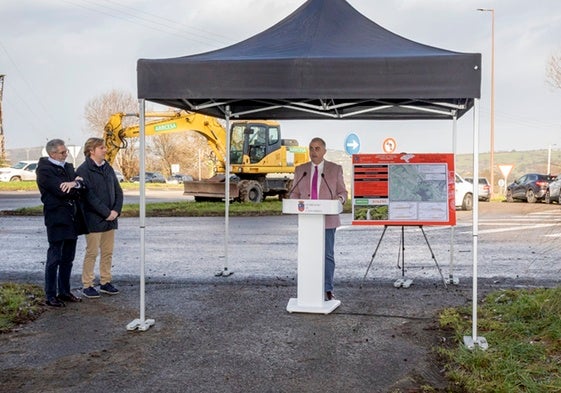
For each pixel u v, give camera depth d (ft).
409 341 18.92
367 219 26.27
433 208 25.96
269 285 27.66
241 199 80.38
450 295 25.26
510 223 59.16
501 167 117.91
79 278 29.63
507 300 23.17
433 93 18.56
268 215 68.28
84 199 24.12
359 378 15.90
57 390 15.23
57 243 23.21
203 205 74.95
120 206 25.20
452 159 25.80
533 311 20.65
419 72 18.61
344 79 18.97
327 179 23.71
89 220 24.29
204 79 19.70
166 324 21.02
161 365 16.98
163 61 19.92
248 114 29.91
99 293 25.53
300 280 22.74
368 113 29.25
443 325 20.30
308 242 22.66
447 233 50.90
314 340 19.11
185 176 229.04
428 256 37.60
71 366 16.92
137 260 35.53
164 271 31.63
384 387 15.30
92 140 24.14
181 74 19.83
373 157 26.22
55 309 22.95
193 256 37.09
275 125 83.61
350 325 20.76
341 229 54.39
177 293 25.88
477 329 19.54
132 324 20.42
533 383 14.84
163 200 96.99
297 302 22.84
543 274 30.78
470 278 29.66
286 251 39.34
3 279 29.37
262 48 21.42
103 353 17.99
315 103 26.81
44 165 22.85
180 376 16.16
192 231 51.52
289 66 19.27
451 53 19.34
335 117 28.68
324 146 23.65
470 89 18.40
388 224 26.21
